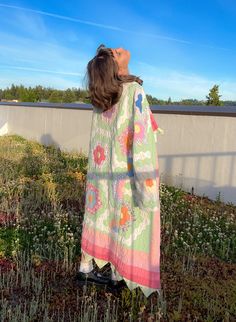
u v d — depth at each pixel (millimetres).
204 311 3184
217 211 6016
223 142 6648
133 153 2785
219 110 6750
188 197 6836
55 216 5191
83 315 3064
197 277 3732
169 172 7688
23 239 4434
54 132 12633
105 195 3146
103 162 3109
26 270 3773
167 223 5133
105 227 3201
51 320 2934
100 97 2916
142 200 2791
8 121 16109
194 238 4754
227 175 6602
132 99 2852
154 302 3252
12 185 6625
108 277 3547
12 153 10266
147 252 2965
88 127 10898
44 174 7656
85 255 3393
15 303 3229
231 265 4109
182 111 7305
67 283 3576
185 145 7336
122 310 3125
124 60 3027
